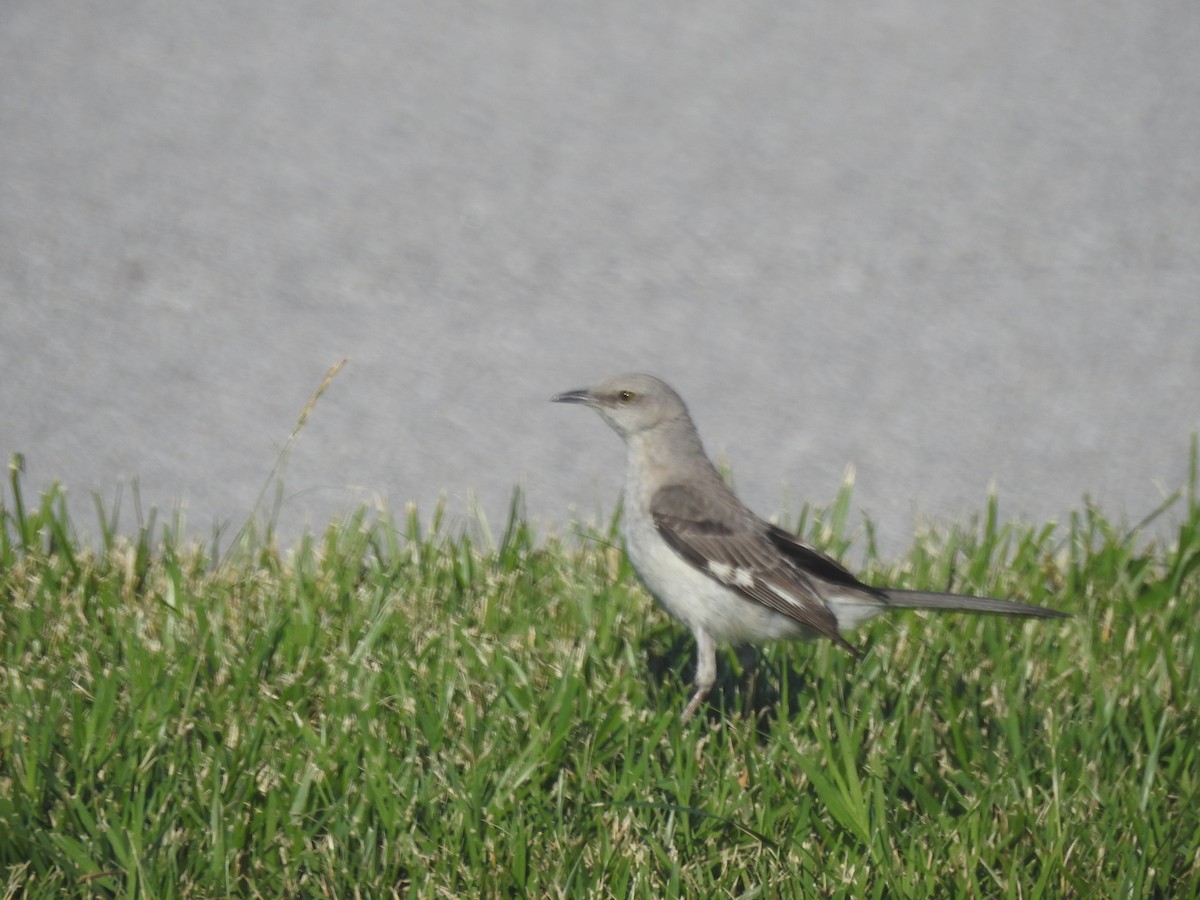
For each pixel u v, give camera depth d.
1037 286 16.03
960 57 21.33
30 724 7.88
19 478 12.24
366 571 10.41
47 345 14.41
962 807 7.99
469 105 19.86
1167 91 20.31
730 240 17.02
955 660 9.49
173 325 14.95
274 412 13.62
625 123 19.56
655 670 9.54
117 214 16.89
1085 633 9.46
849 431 13.58
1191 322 15.32
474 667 9.08
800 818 7.66
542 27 22.03
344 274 16.09
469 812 7.50
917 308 15.68
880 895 7.21
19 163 17.75
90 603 9.59
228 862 7.16
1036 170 18.39
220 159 18.23
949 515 12.27
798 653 9.93
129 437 13.04
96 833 7.18
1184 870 7.46
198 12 22.02
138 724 8.02
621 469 12.98
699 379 14.42
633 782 7.87
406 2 22.69
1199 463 13.02
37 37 20.89
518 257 16.59
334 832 7.44
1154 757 8.05
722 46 21.64
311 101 19.75
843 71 20.94
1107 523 11.70
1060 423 13.66
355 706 8.45
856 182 18.19
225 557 10.38
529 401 14.01
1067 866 7.38
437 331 15.15
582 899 7.11
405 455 13.05
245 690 8.53
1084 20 22.45
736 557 8.79
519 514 12.19
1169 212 17.44
